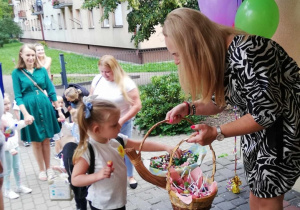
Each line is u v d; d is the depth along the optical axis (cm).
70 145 249
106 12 828
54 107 421
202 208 175
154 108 574
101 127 190
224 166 378
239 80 152
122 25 1542
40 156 399
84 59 1198
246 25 247
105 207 205
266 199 172
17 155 361
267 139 163
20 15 3959
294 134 158
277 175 164
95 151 197
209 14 282
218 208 289
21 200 356
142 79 715
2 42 3484
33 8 3281
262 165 167
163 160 216
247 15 246
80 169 193
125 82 315
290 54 292
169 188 183
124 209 217
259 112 145
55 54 2230
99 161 198
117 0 828
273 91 144
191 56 152
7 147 344
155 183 195
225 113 657
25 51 376
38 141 386
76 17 2159
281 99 152
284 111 156
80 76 875
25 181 404
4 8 4034
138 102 322
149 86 647
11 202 353
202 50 150
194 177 200
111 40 1695
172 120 200
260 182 170
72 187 239
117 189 207
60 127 442
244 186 324
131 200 320
